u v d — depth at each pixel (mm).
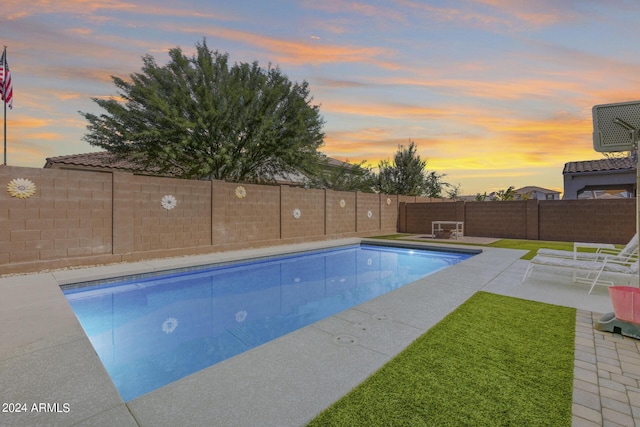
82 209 8352
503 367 2955
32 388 2688
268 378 2779
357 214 17453
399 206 20641
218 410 2316
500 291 5824
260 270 9961
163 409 2346
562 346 3426
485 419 2199
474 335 3729
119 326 5367
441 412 2273
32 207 7629
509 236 16547
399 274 9461
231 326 5359
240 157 14320
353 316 4457
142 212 9508
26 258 7543
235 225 11859
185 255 10367
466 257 12188
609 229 13992
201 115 13312
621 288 3895
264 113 14648
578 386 2637
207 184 11031
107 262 8703
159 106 12258
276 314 5961
